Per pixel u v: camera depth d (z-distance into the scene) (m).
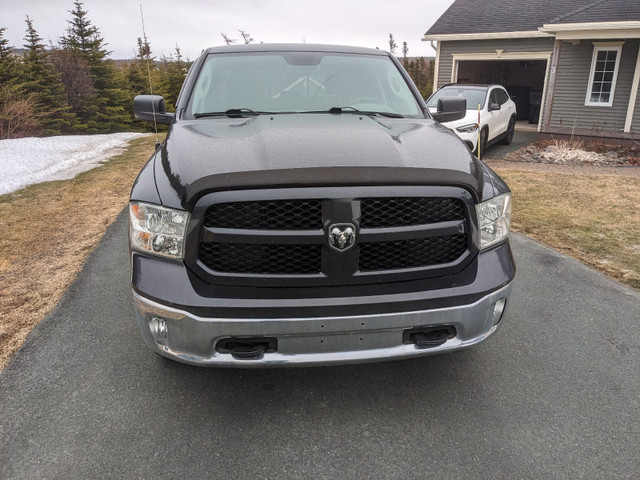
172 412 2.43
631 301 3.73
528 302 3.71
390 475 2.05
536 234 5.43
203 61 3.63
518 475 2.05
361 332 2.12
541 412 2.46
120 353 2.94
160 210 2.11
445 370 2.81
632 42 13.94
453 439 2.26
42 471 2.04
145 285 2.10
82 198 6.91
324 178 1.98
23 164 9.79
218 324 2.03
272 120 2.93
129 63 45.50
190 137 2.57
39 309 3.52
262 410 2.45
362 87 3.49
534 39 16.38
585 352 3.02
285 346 2.10
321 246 2.05
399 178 2.03
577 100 15.32
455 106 3.72
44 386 2.62
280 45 3.84
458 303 2.17
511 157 11.59
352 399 2.55
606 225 5.78
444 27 18.38
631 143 13.49
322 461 2.12
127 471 2.05
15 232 5.34
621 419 2.41
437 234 2.14
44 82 36.12
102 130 40.78
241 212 2.02
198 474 2.04
